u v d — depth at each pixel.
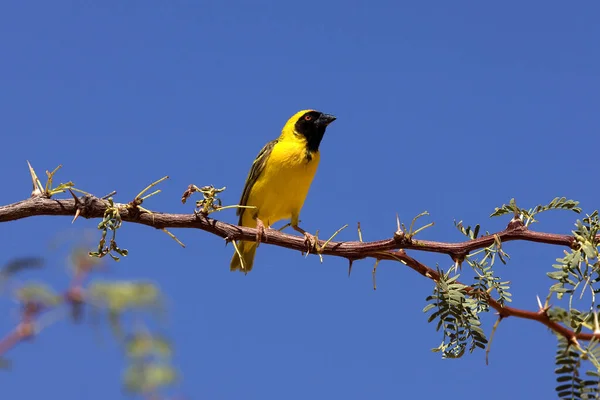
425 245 7.71
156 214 7.82
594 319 6.08
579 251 6.79
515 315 6.43
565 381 5.87
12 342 4.16
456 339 7.19
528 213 7.83
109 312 4.25
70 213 7.43
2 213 7.20
